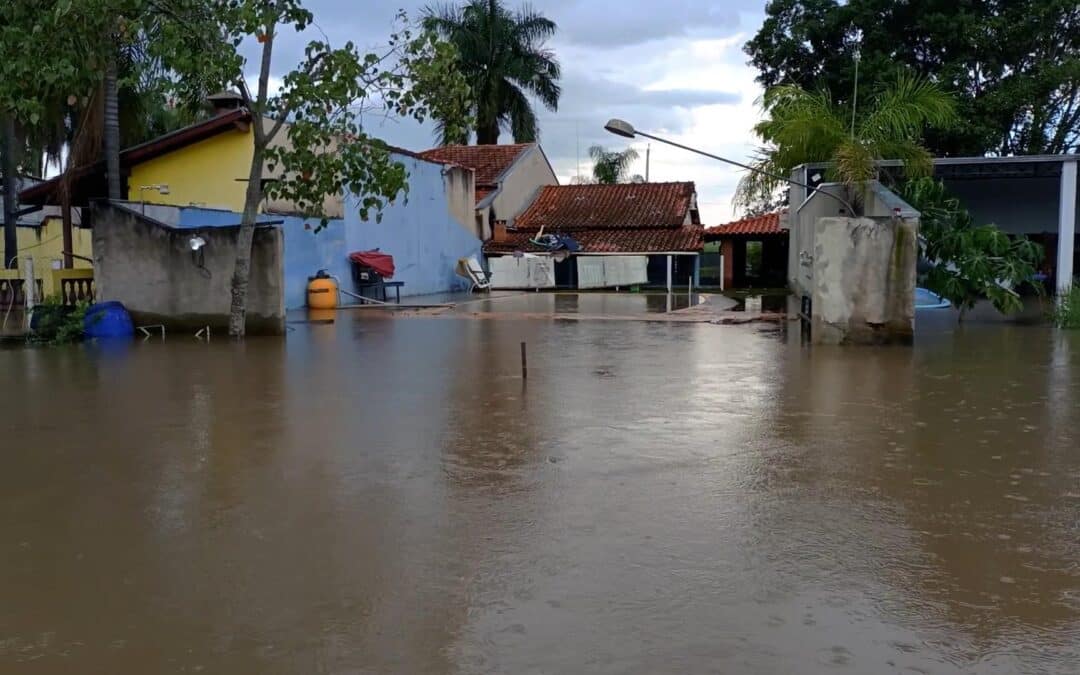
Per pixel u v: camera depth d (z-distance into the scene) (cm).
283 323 1540
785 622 383
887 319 1317
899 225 1299
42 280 2091
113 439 723
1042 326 1606
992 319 1745
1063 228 1989
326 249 2312
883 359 1182
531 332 1580
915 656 353
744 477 604
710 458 655
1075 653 356
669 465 636
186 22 1358
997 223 2383
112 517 526
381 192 1595
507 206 3734
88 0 1257
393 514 527
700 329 1623
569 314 1992
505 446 694
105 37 1376
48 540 488
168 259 1554
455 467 632
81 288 1706
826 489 575
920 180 1712
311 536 491
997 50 2902
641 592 414
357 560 455
